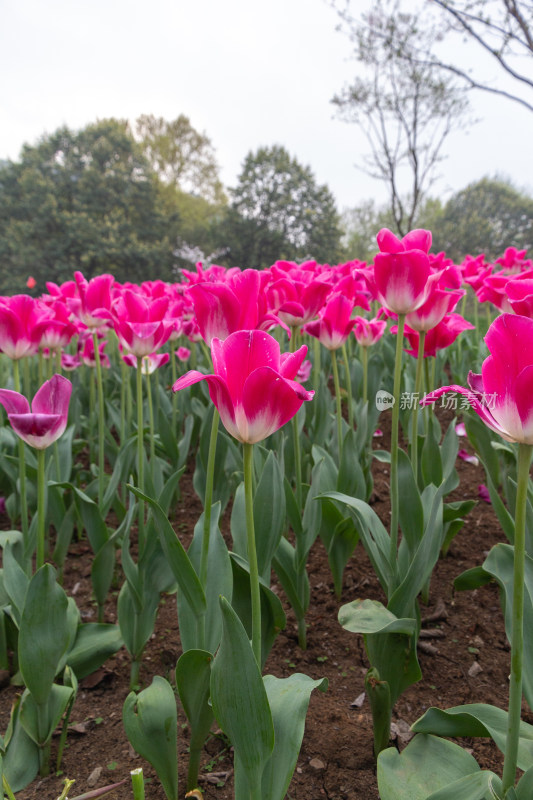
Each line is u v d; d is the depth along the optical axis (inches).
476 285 124.3
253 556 50.3
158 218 2015.3
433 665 87.4
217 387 44.7
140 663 91.7
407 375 157.1
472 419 117.8
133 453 114.3
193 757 65.1
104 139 2053.4
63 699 69.4
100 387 112.0
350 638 95.0
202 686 61.7
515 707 44.4
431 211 2087.8
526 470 41.2
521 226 2201.0
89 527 98.1
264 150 2081.7
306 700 51.6
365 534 79.2
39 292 1914.4
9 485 138.1
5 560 76.5
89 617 105.6
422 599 104.3
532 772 44.9
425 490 89.9
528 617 53.1
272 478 76.5
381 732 67.2
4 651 88.6
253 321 58.7
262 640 72.8
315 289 97.8
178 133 2662.4
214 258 2185.0
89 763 71.8
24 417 64.6
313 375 141.6
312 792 65.5
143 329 86.2
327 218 2145.7
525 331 36.4
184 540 132.3
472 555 117.0
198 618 65.0
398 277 70.9
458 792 48.1
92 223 1854.1
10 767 66.2
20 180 2041.1
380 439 181.5
